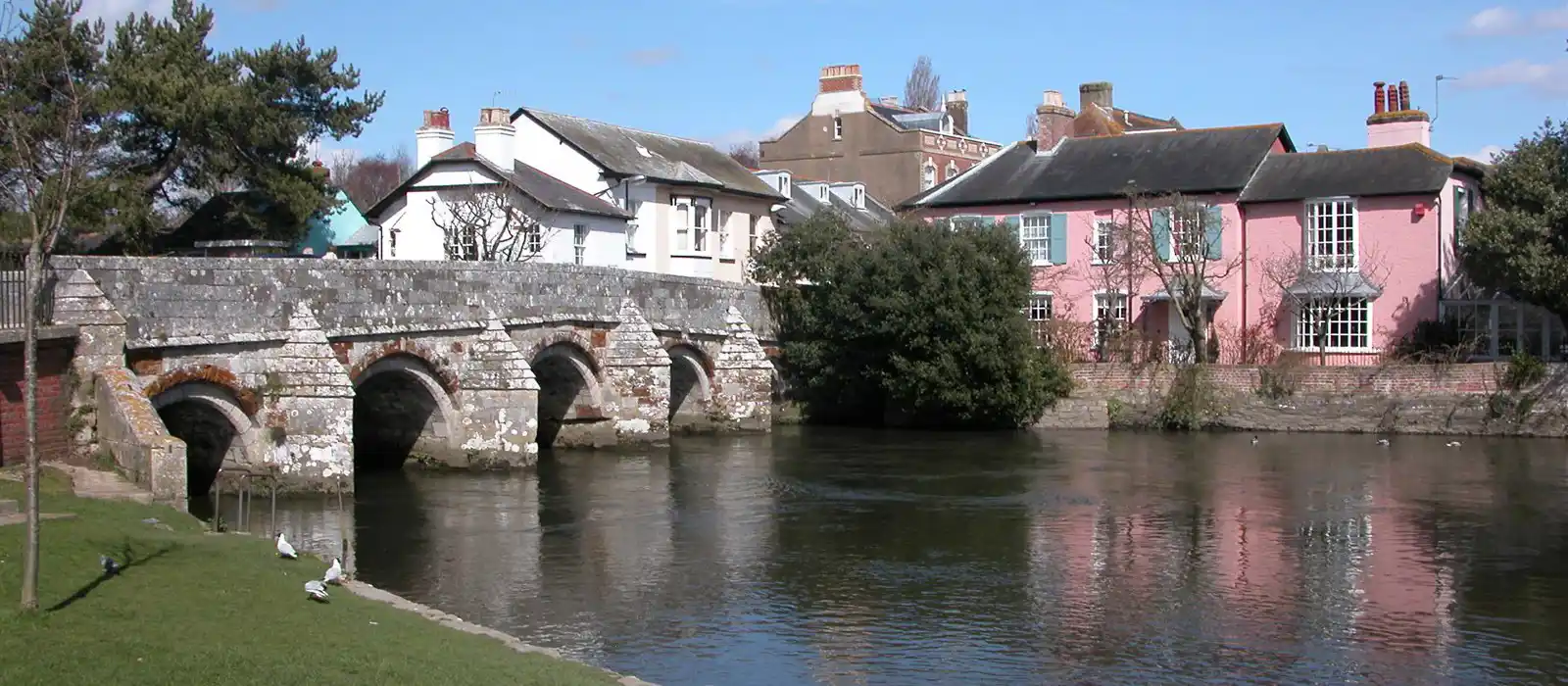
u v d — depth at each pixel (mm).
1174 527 27766
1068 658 18531
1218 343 50688
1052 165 55625
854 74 83688
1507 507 30156
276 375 27953
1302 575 23406
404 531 26234
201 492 28547
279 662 13461
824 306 48469
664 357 39750
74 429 23312
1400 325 47969
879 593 21984
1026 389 46125
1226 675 17844
